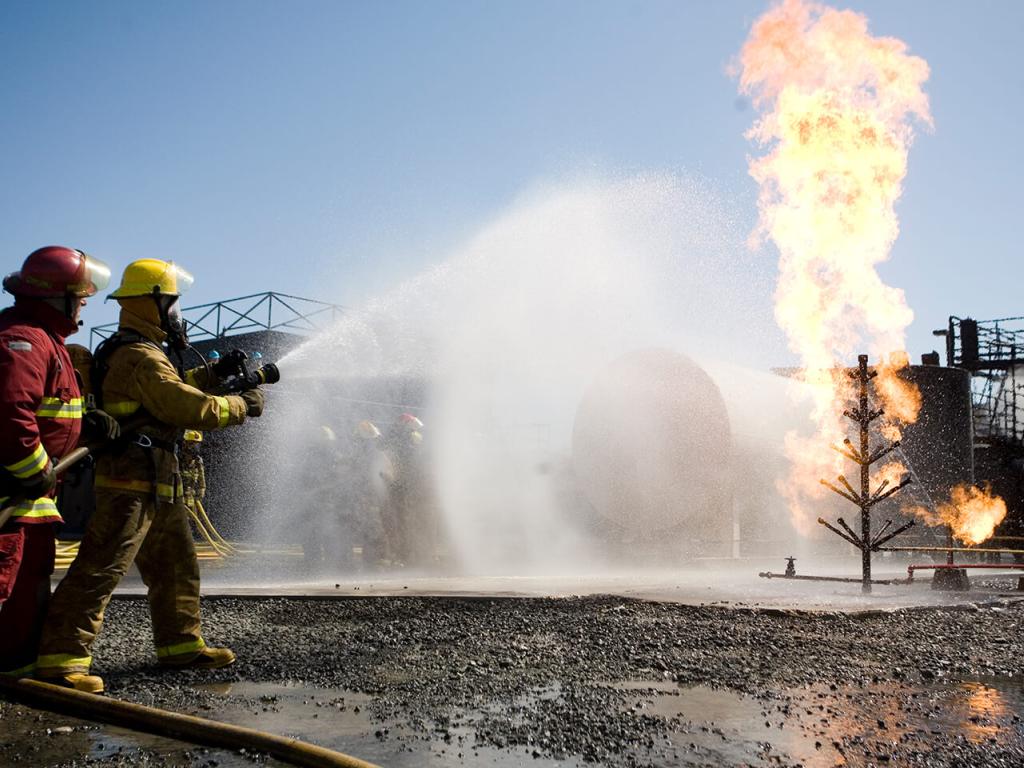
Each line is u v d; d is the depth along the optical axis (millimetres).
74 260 3859
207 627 5895
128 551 4121
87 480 19266
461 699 3746
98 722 3326
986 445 30219
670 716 3467
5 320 3762
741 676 4285
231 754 2879
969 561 18547
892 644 5316
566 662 4637
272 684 4109
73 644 3918
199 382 4645
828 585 9258
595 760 2865
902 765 2855
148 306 4410
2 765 2742
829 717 3488
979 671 4555
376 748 2988
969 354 30125
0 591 3641
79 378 4152
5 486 3613
